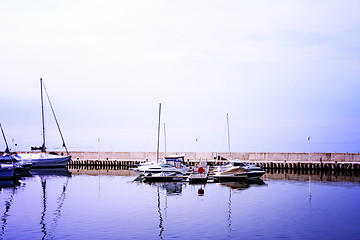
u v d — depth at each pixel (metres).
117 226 29.53
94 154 91.75
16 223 30.83
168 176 55.66
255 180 54.81
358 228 28.33
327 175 60.59
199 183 52.34
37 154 79.31
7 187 50.88
